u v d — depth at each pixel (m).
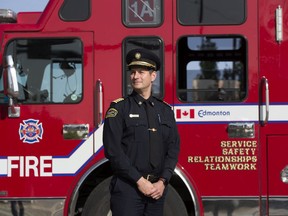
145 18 5.22
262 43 5.15
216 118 5.14
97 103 5.16
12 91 4.90
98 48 5.21
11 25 5.26
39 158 5.18
